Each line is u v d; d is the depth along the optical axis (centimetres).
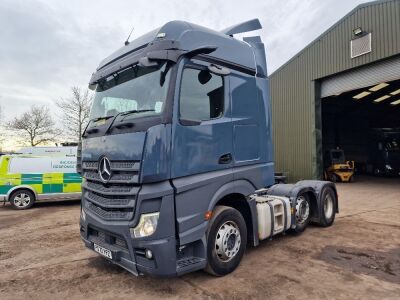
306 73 1648
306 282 397
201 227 373
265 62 518
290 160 1756
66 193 1191
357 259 478
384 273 423
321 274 421
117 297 374
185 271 356
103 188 383
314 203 671
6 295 390
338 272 428
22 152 1287
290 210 570
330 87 1553
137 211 339
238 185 431
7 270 481
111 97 425
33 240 664
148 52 376
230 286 389
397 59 1232
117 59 446
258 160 470
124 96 402
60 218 929
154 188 340
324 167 2055
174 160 349
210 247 393
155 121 346
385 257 485
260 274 424
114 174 369
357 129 2742
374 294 363
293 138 1738
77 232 727
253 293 370
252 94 472
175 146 351
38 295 388
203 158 382
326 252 512
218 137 404
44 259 529
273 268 445
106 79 449
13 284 424
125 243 359
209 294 371
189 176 367
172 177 346
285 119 1789
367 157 2412
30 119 4397
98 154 397
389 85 1836
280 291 374
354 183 1775
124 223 351
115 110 411
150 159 335
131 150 349
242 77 457
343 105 2325
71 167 1208
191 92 377
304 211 634
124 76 417
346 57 1419
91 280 427
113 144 372
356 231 643
